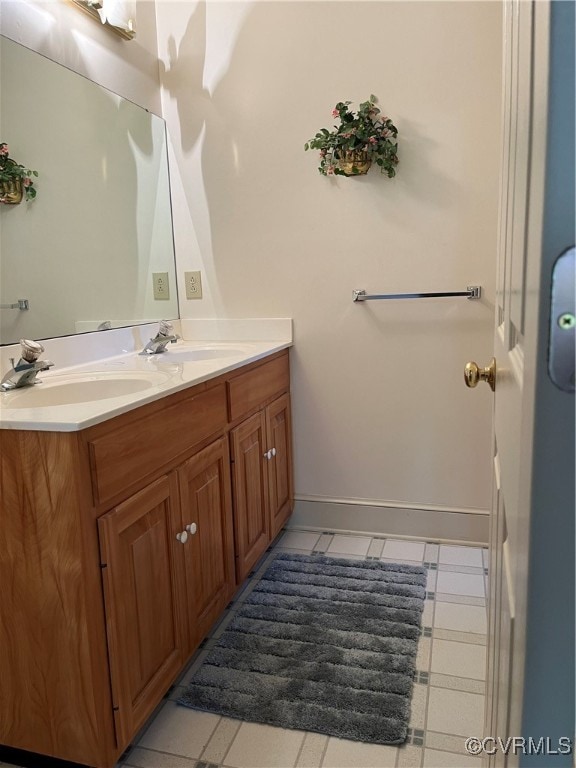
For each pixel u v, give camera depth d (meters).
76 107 2.05
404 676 1.70
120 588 1.36
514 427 0.59
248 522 2.15
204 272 2.63
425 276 2.38
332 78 2.35
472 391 2.41
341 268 2.46
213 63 2.48
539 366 0.40
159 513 1.54
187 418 1.69
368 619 1.98
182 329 2.69
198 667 1.78
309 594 2.14
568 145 0.37
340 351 2.53
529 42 0.50
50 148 1.94
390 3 2.26
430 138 2.29
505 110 0.91
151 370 1.89
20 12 1.81
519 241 0.56
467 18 2.20
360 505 2.61
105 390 1.79
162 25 2.51
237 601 2.12
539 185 0.40
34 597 1.31
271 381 2.37
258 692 1.66
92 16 2.12
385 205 2.38
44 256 1.92
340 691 1.65
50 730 1.37
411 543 2.54
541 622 0.43
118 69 2.28
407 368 2.46
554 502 0.41
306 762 1.44
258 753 1.47
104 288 2.21
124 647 1.37
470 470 2.46
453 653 1.80
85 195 2.11
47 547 1.28
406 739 1.49
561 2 0.36
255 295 2.58
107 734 1.34
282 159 2.46
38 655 1.33
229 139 2.51
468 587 2.17
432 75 2.25
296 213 2.48
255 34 2.41
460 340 2.39
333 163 2.34
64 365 1.99
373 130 2.23
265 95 2.44
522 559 0.46
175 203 2.62
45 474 1.25
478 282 2.33
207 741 1.51
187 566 1.68
